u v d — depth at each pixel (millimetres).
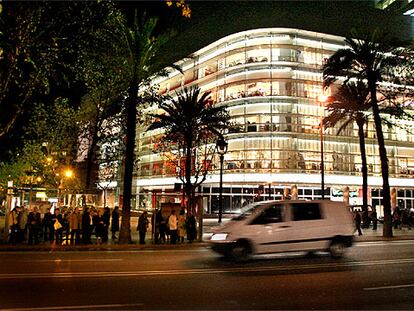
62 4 16922
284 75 50781
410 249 18719
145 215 21453
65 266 12727
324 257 15164
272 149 48812
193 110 32531
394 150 55750
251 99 50344
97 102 33719
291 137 49438
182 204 26188
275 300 8164
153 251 18109
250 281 10250
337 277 10883
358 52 28578
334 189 50406
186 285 9633
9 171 37969
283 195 48906
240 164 49594
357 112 36938
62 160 40250
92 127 36188
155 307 7465
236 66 52250
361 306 7711
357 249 18625
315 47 53062
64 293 8602
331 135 51125
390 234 26281
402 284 9953
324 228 14406
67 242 21297
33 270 11812
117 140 37688
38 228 20594
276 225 13773
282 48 51781
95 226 21938
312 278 10719
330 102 40781
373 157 53812
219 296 8477
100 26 19844
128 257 15453
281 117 50000
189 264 13312
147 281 10109
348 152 52125
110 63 23984
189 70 62625
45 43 17031
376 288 9453
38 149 39188
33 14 16094
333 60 29312
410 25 58469
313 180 48906
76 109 41312
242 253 13344
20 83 18031
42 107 35969
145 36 23203
